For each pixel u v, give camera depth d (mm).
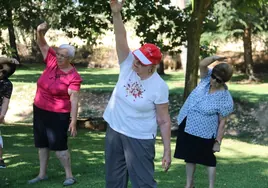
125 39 3785
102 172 6301
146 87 3658
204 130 5039
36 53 38938
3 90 5785
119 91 3723
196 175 6438
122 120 3719
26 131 11555
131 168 3750
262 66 32531
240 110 18203
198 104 5055
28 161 6988
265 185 5984
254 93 21234
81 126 13891
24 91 21453
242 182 6109
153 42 13164
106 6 13008
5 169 6359
